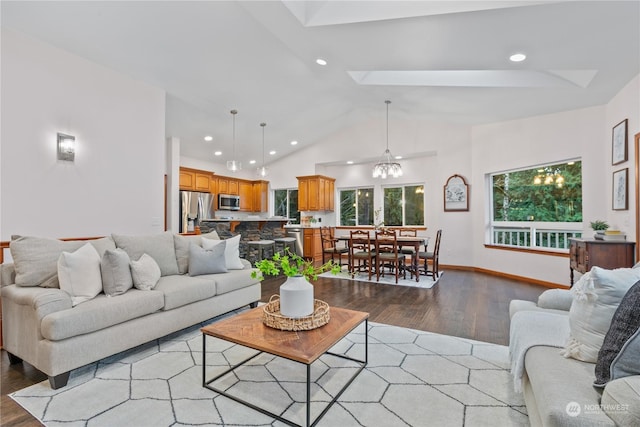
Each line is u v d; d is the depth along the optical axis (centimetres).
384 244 536
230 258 359
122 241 301
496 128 566
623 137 362
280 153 838
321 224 855
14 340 223
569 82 371
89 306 216
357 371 218
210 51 383
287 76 466
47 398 187
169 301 263
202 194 686
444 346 259
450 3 237
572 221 461
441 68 353
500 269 559
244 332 196
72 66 350
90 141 366
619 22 236
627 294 123
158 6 302
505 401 183
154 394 192
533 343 162
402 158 738
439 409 176
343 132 766
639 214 329
